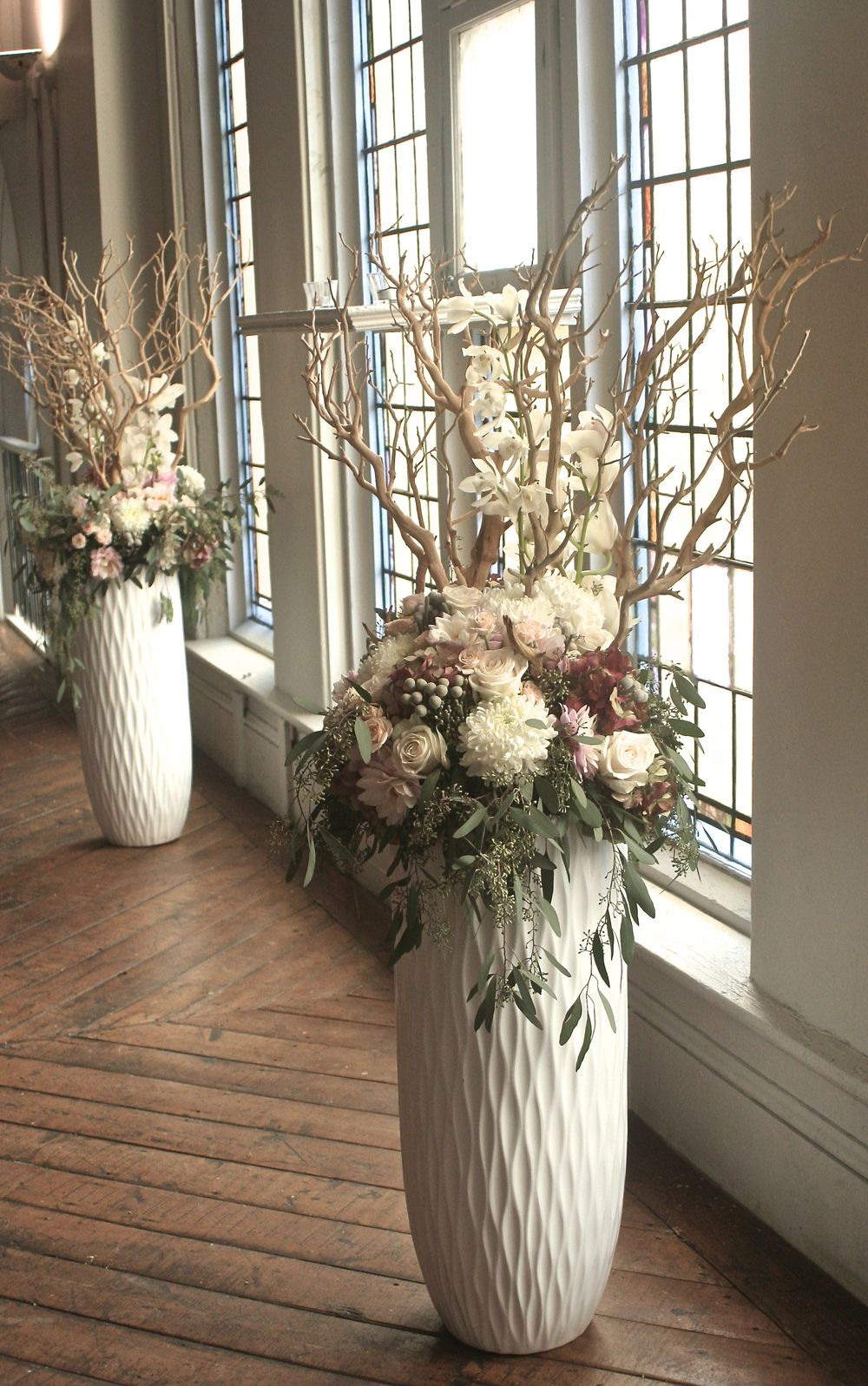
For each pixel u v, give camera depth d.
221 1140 3.11
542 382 3.29
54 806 5.76
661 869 3.26
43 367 8.32
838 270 2.29
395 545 4.66
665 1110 3.06
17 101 8.37
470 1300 2.33
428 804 2.04
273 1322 2.50
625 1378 2.31
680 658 3.26
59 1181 2.97
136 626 4.95
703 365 3.04
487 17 3.58
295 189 4.70
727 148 2.88
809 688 2.48
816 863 2.52
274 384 5.14
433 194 3.94
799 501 2.46
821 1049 2.49
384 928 4.31
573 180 3.25
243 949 4.21
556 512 2.24
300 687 5.21
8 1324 2.52
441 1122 2.25
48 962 4.16
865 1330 2.40
